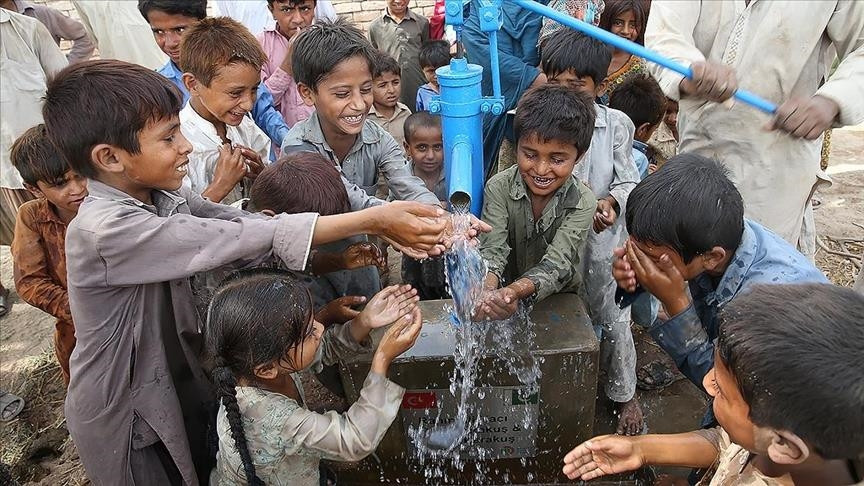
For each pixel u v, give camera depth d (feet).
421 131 9.48
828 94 5.67
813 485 3.09
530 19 9.52
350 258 5.93
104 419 5.05
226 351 4.48
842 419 2.70
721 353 3.18
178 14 8.77
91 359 4.89
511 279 7.11
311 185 5.78
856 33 6.59
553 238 6.45
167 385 5.12
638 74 9.84
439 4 15.47
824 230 11.60
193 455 5.67
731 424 3.30
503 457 6.46
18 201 10.39
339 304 5.91
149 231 4.41
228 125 7.60
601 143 7.14
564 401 6.00
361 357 5.72
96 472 5.30
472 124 5.47
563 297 6.44
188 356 5.30
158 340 4.99
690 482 5.82
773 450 3.00
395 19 15.02
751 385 2.93
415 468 6.62
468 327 5.57
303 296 4.61
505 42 9.67
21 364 9.76
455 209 5.07
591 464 4.59
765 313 2.97
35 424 8.59
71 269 4.64
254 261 4.95
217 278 5.75
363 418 4.85
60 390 9.16
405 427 6.25
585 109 5.79
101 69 4.39
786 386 2.77
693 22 7.17
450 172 5.18
